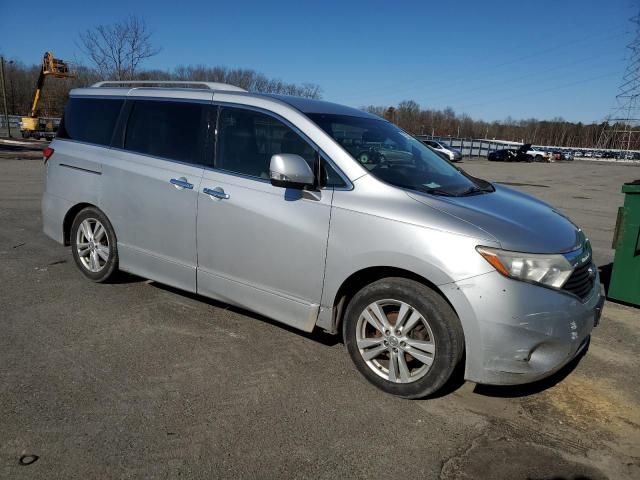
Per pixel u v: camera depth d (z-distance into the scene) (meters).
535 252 2.92
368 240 3.19
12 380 3.22
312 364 3.63
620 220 5.06
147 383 3.28
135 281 5.15
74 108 5.21
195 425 2.86
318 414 3.03
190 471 2.49
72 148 5.03
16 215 8.34
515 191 4.34
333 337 4.09
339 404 3.15
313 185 3.42
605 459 2.74
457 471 2.59
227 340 3.94
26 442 2.64
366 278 3.42
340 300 3.47
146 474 2.46
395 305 3.20
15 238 6.77
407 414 3.07
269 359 3.68
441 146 44.47
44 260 5.80
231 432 2.81
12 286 4.90
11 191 11.08
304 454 2.67
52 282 5.05
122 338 3.90
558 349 2.95
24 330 3.95
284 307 3.64
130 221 4.52
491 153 53.44
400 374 3.21
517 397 3.34
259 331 4.13
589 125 143.38
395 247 3.08
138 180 4.40
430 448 2.77
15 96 61.31
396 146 3.98
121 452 2.60
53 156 5.20
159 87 4.61
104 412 2.93
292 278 3.56
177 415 2.94
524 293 2.85
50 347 3.70
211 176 3.96
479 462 2.67
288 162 3.28
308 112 3.76
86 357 3.57
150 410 2.98
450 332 2.99
